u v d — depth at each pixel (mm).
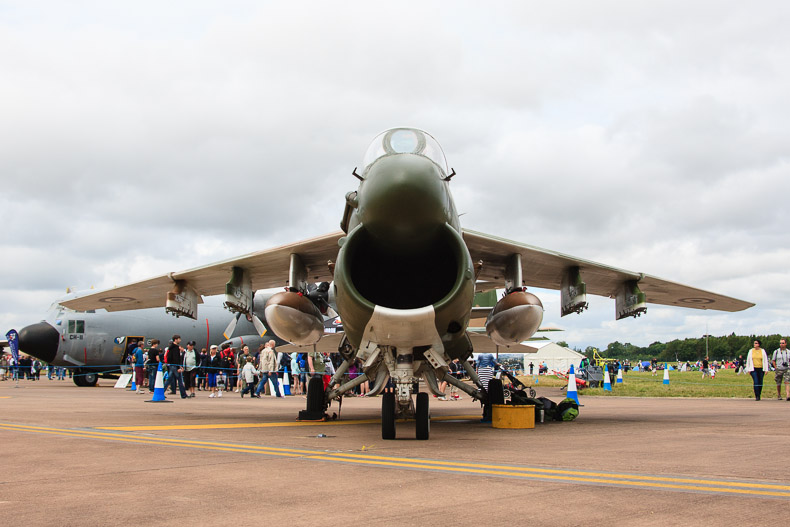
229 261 12148
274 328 10461
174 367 19484
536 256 11492
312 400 10508
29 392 22875
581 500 3881
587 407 15164
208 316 30438
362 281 8148
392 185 6895
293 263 11336
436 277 8258
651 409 14281
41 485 4430
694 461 5609
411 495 4051
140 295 14555
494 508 3666
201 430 8656
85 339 27484
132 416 11234
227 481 4574
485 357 20344
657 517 3436
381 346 7691
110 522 3369
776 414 12414
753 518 3412
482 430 8961
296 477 4734
